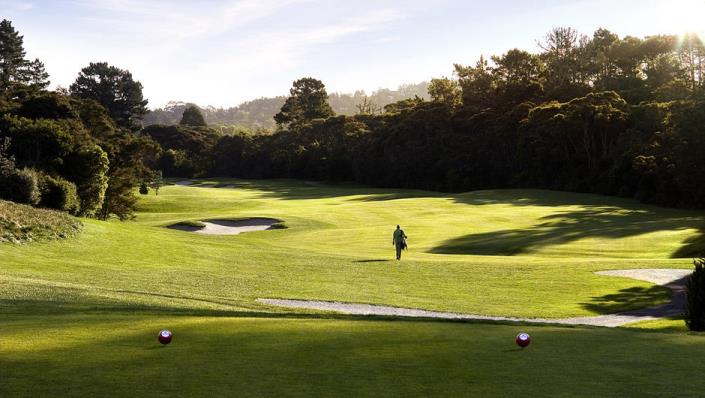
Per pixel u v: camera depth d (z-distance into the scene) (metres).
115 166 62.22
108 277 22.42
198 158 158.88
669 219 54.41
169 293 19.19
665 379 7.35
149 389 6.65
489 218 60.12
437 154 115.50
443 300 21.48
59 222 32.38
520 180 100.50
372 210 69.62
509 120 106.50
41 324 10.52
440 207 70.88
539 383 7.15
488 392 6.77
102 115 66.25
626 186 81.69
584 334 10.31
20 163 46.69
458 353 8.63
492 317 18.64
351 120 148.88
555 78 128.25
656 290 23.45
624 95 105.75
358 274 27.34
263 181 141.12
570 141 95.50
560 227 49.53
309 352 8.57
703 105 58.31
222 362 7.91
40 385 6.73
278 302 19.48
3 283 17.09
